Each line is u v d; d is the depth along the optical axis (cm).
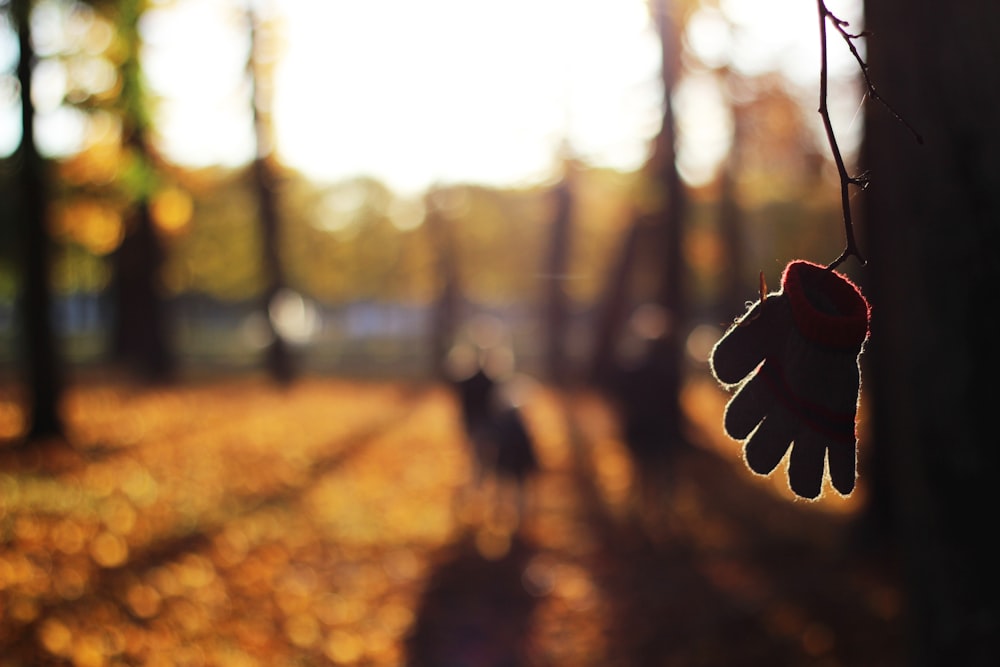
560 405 2431
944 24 402
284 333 2778
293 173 2953
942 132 403
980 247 398
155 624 738
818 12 187
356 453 1664
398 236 6181
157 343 2802
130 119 1577
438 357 3584
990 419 402
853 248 191
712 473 1486
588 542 1095
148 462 1429
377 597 882
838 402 187
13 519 984
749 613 825
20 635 664
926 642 426
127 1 1483
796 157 2767
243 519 1115
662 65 1852
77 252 3222
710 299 3784
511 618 834
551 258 3183
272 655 717
